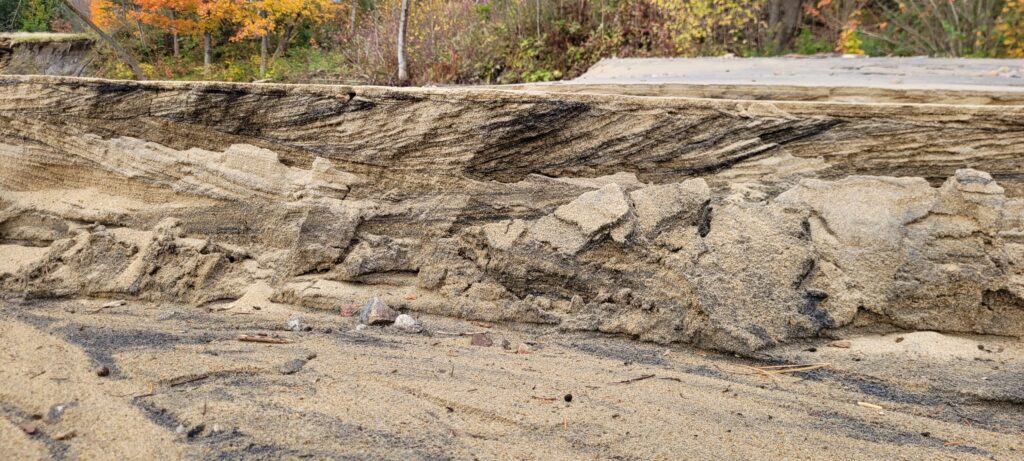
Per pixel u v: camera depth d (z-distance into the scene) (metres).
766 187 4.64
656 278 4.32
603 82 6.02
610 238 4.47
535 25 10.29
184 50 11.56
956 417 3.35
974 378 3.63
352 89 5.14
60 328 4.37
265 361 3.80
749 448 2.99
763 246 4.23
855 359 3.91
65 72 10.93
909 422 3.29
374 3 12.41
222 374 3.62
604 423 3.18
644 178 4.92
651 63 7.82
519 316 4.59
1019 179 4.32
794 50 11.84
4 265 5.40
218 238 5.38
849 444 3.05
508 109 4.91
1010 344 3.93
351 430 3.01
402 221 5.13
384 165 5.20
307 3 11.01
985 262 3.99
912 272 4.09
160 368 3.62
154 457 2.73
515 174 5.05
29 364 3.66
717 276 4.15
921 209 4.20
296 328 4.48
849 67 6.92
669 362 3.98
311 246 5.07
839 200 4.36
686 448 2.97
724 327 4.02
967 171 4.19
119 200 5.63
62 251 5.39
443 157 5.08
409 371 3.74
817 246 4.27
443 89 5.13
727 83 5.62
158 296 5.05
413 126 5.08
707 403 3.44
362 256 4.97
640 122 4.82
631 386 3.63
